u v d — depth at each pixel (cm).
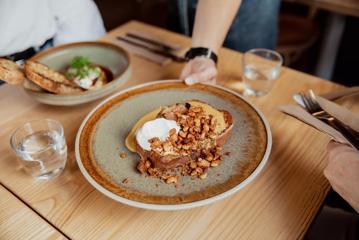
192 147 44
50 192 45
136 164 44
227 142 47
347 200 39
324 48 128
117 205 43
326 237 58
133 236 39
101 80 62
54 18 82
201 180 41
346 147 41
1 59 58
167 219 41
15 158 50
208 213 41
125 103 54
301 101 52
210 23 65
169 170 43
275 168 47
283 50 129
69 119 56
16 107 59
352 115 45
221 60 69
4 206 43
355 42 156
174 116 48
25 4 71
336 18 119
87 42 68
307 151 49
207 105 50
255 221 40
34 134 49
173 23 107
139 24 83
